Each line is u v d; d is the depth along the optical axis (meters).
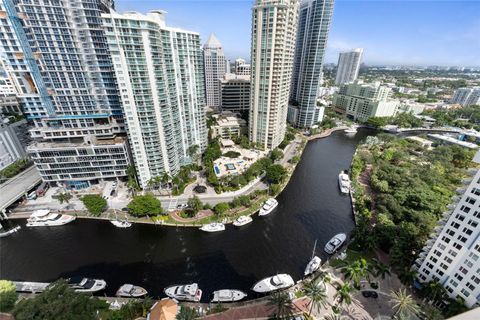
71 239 97.88
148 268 85.06
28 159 143.50
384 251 88.00
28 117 112.94
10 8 92.00
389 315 66.88
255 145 189.50
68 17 98.44
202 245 95.31
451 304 60.91
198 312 68.19
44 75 105.94
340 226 108.12
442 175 136.25
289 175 154.12
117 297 73.88
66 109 114.88
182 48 124.00
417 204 102.38
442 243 65.44
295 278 81.69
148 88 103.38
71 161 118.81
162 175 125.25
